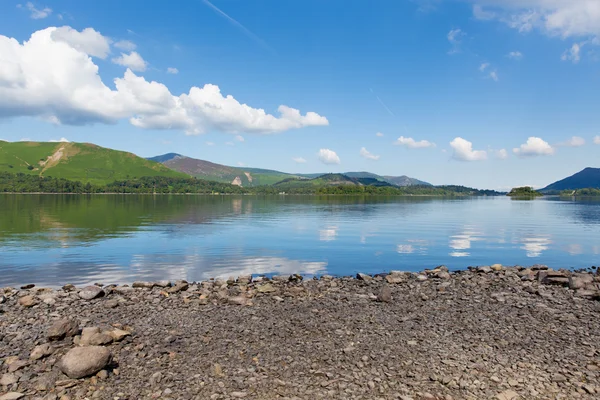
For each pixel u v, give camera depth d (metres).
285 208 135.00
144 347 12.93
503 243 48.88
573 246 46.72
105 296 20.16
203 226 66.19
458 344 13.34
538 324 15.48
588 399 9.80
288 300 19.47
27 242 44.31
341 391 10.15
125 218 81.88
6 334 13.95
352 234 56.19
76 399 9.66
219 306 18.25
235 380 10.68
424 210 129.38
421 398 9.82
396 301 19.20
